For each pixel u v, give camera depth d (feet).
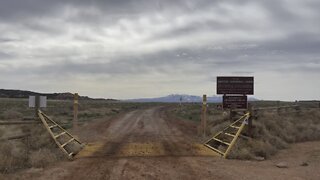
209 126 78.95
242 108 71.05
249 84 70.90
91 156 51.85
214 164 45.70
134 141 67.82
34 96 57.72
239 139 59.57
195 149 58.08
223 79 71.31
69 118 130.31
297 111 98.73
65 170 41.42
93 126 99.25
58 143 51.60
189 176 38.27
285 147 65.51
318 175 39.29
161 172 40.24
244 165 45.62
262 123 71.72
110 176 38.11
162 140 69.05
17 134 51.83
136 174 39.11
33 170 41.14
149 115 159.33
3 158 41.83
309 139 77.56
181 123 110.22
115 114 177.47
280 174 39.68
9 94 532.32
